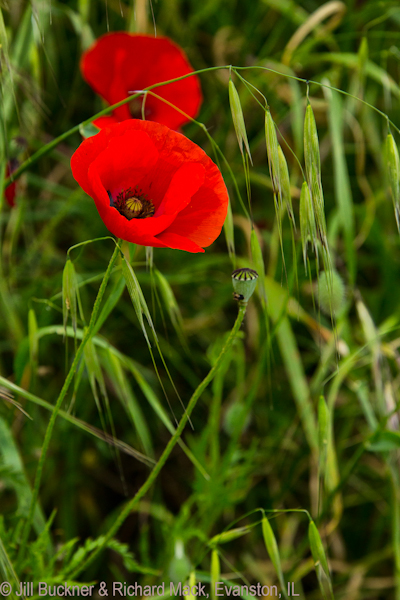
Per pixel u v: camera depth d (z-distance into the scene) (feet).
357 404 2.76
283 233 2.88
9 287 2.65
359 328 2.98
